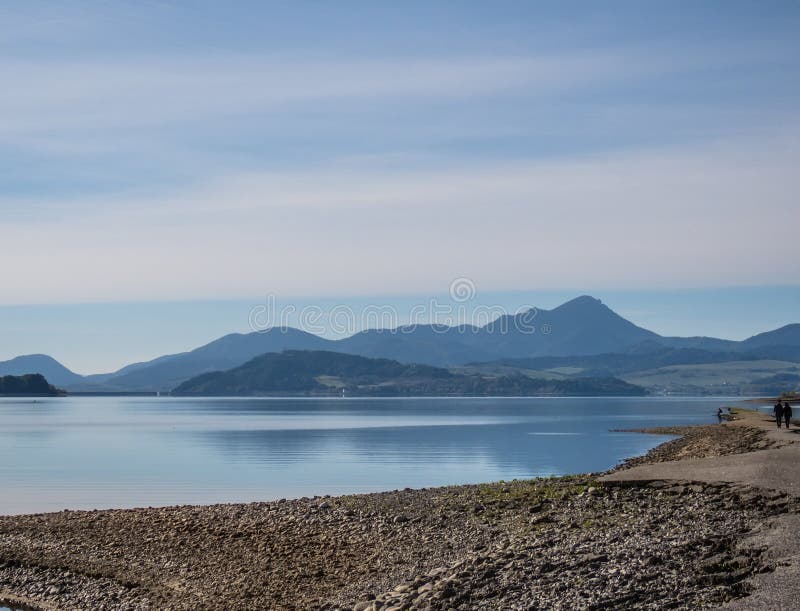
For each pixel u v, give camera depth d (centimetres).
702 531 3117
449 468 8112
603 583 2564
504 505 4031
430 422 19612
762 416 11762
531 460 8862
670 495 3831
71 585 3341
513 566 2828
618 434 13750
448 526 3775
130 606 3042
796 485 3709
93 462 9362
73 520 4497
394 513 4144
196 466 8769
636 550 2881
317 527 3994
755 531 3041
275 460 9412
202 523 4216
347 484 6862
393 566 3222
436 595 2631
